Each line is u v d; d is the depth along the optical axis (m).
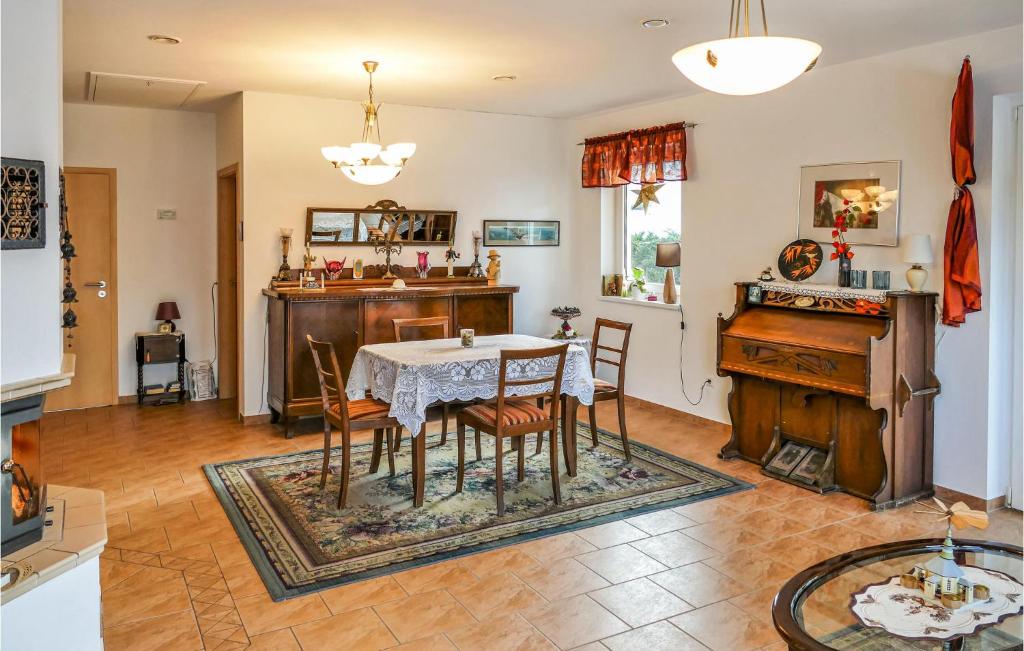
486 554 3.54
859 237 4.64
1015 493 4.16
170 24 3.93
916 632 2.16
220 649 2.71
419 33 4.09
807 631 2.16
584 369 4.52
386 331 5.95
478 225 6.79
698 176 5.82
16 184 2.23
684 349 6.04
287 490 4.41
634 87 5.53
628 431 5.76
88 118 6.41
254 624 2.89
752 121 5.34
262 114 5.82
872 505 4.12
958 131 3.94
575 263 7.25
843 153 4.73
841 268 4.54
